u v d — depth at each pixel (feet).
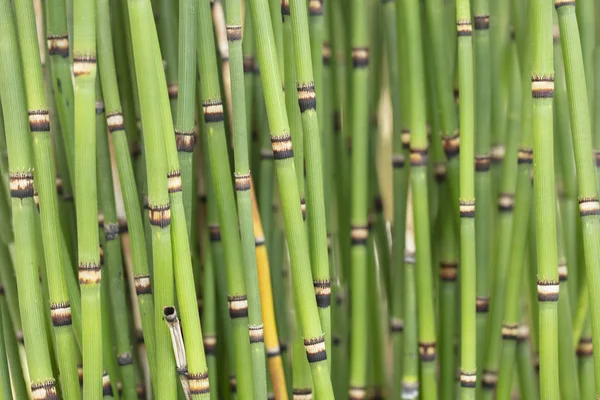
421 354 2.78
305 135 2.59
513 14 2.81
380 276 2.95
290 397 2.87
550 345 2.64
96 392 2.56
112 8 2.74
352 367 2.81
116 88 2.60
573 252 2.85
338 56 2.85
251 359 2.66
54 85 2.65
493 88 2.83
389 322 2.95
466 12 2.64
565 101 2.80
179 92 2.59
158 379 2.58
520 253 2.76
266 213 2.79
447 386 2.86
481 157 2.78
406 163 2.86
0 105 2.70
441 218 2.83
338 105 2.85
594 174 2.62
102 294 2.70
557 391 2.65
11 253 2.79
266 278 2.70
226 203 2.64
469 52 2.64
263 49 2.55
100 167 2.68
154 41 2.51
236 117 2.60
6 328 2.78
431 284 2.76
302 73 2.57
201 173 2.78
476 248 2.81
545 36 2.59
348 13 2.84
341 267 2.90
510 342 2.79
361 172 2.78
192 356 2.56
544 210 2.61
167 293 2.55
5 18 2.52
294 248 2.58
